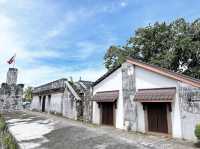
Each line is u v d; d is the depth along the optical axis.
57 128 14.60
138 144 9.70
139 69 13.86
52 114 24.66
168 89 11.95
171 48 22.38
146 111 13.04
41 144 10.33
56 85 24.94
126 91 14.52
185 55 21.12
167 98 11.33
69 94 21.59
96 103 17.48
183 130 10.85
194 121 10.45
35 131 13.67
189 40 20.31
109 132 12.86
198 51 20.39
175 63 22.23
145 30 24.44
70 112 20.92
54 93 25.45
